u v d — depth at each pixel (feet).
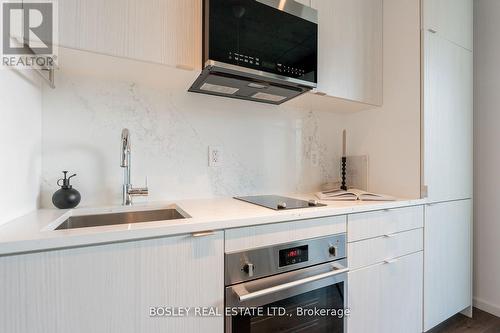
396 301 4.56
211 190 4.96
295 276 3.42
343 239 3.89
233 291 2.98
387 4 5.65
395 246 4.56
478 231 6.44
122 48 3.15
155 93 4.49
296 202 4.37
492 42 6.25
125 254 2.45
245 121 5.33
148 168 4.42
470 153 6.05
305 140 6.06
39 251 2.15
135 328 2.50
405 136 5.30
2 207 2.60
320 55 4.72
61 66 3.57
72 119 3.90
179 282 2.69
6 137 2.68
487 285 6.29
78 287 2.27
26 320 2.10
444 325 5.80
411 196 5.19
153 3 3.33
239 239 3.05
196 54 3.57
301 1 4.50
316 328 3.66
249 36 3.66
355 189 5.92
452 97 5.60
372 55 5.52
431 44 5.16
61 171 3.83
